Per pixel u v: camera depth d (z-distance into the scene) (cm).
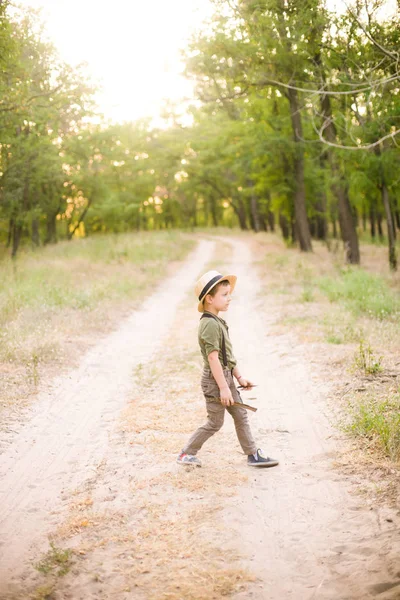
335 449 491
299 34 1151
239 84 1831
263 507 399
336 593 299
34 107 1577
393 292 1376
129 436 552
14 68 1380
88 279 1806
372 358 722
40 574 328
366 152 1705
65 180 3145
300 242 2692
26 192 2375
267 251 3025
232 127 3275
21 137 2006
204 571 325
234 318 1262
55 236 3638
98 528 378
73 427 589
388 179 1828
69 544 360
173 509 400
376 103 1035
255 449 467
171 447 514
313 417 583
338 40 1055
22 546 360
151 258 2670
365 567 318
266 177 2719
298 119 2338
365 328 973
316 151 2539
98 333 1105
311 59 1268
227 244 3828
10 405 645
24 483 456
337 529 363
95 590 312
